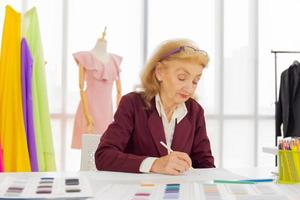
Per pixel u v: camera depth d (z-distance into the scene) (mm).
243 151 3404
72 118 3141
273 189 818
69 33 3168
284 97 3100
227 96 3398
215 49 3361
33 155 2377
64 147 3107
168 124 1256
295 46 3463
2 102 2348
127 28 3254
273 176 1034
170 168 1038
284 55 3434
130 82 3240
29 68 2410
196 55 1146
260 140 3428
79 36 3180
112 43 3230
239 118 3389
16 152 2320
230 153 3389
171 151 1147
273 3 3445
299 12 3467
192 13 3330
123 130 1224
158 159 1077
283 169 939
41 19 3117
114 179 960
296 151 926
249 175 1051
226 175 1047
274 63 3416
